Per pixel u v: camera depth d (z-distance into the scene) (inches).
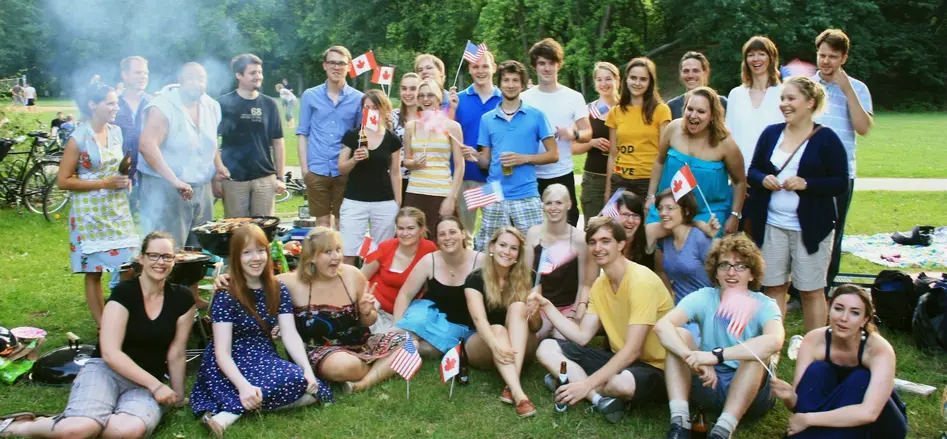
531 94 257.0
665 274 203.5
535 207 237.3
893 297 219.8
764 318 159.2
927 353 206.7
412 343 190.4
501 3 1132.5
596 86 260.8
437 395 180.9
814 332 155.5
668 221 194.2
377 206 241.9
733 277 159.6
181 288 172.1
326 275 185.8
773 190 193.0
